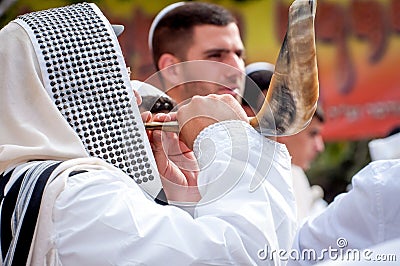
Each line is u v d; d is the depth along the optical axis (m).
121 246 3.43
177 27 5.93
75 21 4.00
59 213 3.50
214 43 5.83
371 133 10.69
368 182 3.83
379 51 10.67
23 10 8.81
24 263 3.52
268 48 10.07
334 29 10.59
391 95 10.70
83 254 3.43
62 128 3.76
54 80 3.84
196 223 3.54
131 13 9.44
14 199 3.62
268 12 10.05
